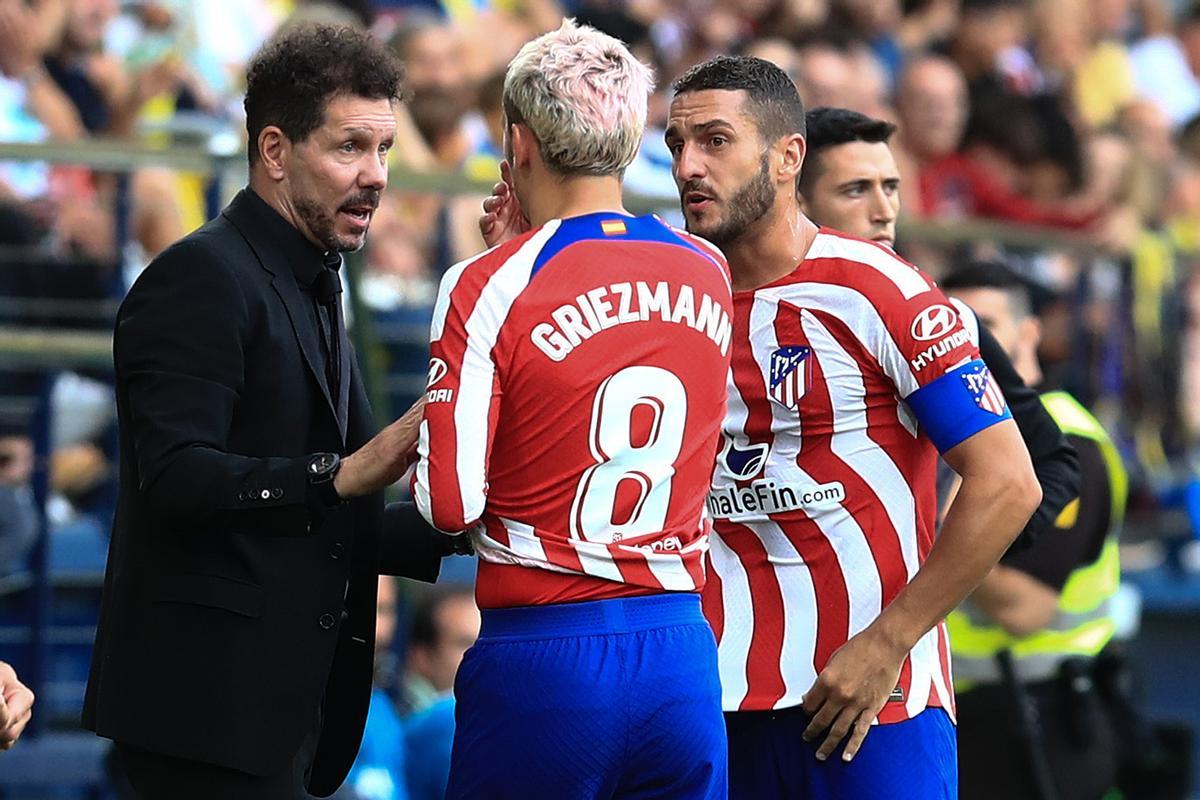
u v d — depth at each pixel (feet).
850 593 42.96
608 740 37.63
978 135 105.81
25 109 81.97
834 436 42.80
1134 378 102.53
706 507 41.88
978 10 112.68
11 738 41.65
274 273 40.73
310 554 40.96
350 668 42.68
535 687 37.63
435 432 37.17
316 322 41.70
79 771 69.10
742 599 43.65
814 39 108.17
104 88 86.94
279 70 40.52
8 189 78.69
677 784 38.50
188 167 71.36
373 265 83.35
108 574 41.93
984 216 104.22
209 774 40.29
